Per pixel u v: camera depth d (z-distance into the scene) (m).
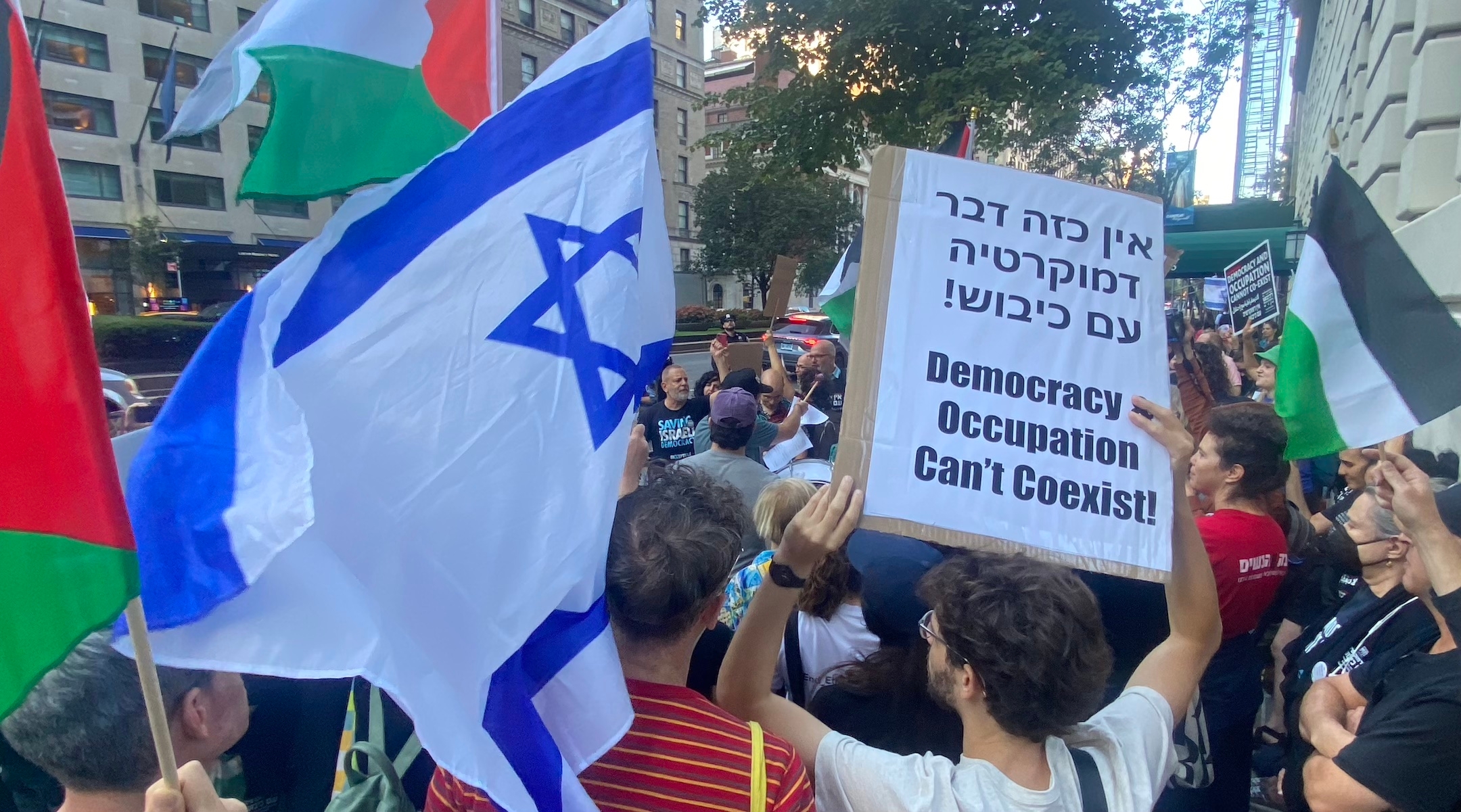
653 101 1.90
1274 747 3.04
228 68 1.83
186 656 1.18
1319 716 2.02
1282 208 19.55
